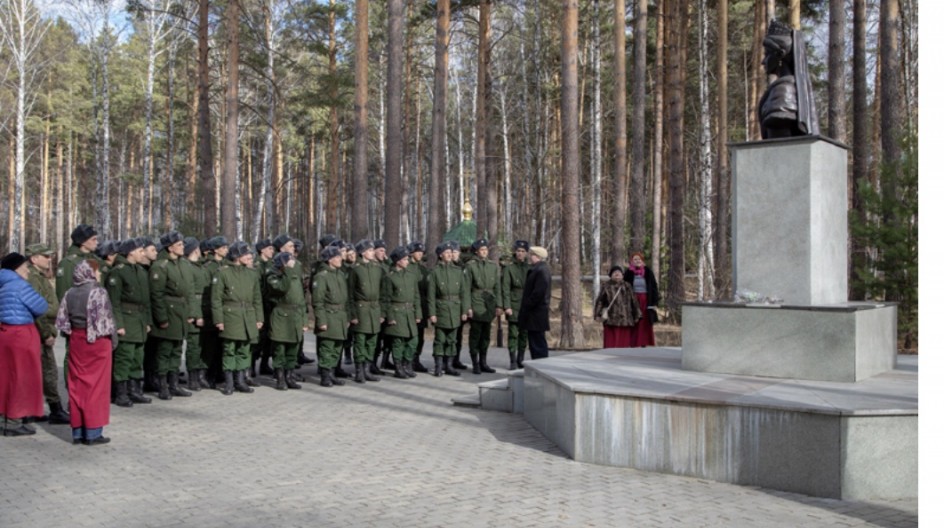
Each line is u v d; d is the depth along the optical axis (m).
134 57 40.03
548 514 5.26
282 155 43.47
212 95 35.09
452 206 52.25
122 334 9.30
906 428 5.65
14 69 39.22
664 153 28.77
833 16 14.80
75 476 6.36
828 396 6.22
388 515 5.26
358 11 18.12
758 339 7.44
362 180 18.14
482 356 13.08
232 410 9.52
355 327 11.88
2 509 5.41
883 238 13.10
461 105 45.44
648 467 6.48
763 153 7.80
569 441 7.02
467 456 7.09
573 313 15.98
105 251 10.71
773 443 5.88
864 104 16.36
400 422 8.78
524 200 35.44
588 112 36.41
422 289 13.28
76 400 7.52
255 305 10.98
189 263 10.75
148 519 5.18
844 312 6.98
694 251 27.67
